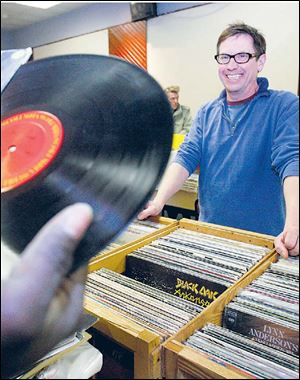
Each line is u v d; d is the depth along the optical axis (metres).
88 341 0.50
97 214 0.32
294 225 0.82
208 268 0.76
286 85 2.32
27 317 0.29
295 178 0.92
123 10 2.78
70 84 0.43
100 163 0.36
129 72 0.43
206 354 0.50
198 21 2.77
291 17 2.25
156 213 1.05
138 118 0.38
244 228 1.10
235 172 1.15
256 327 0.59
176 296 0.69
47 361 0.42
